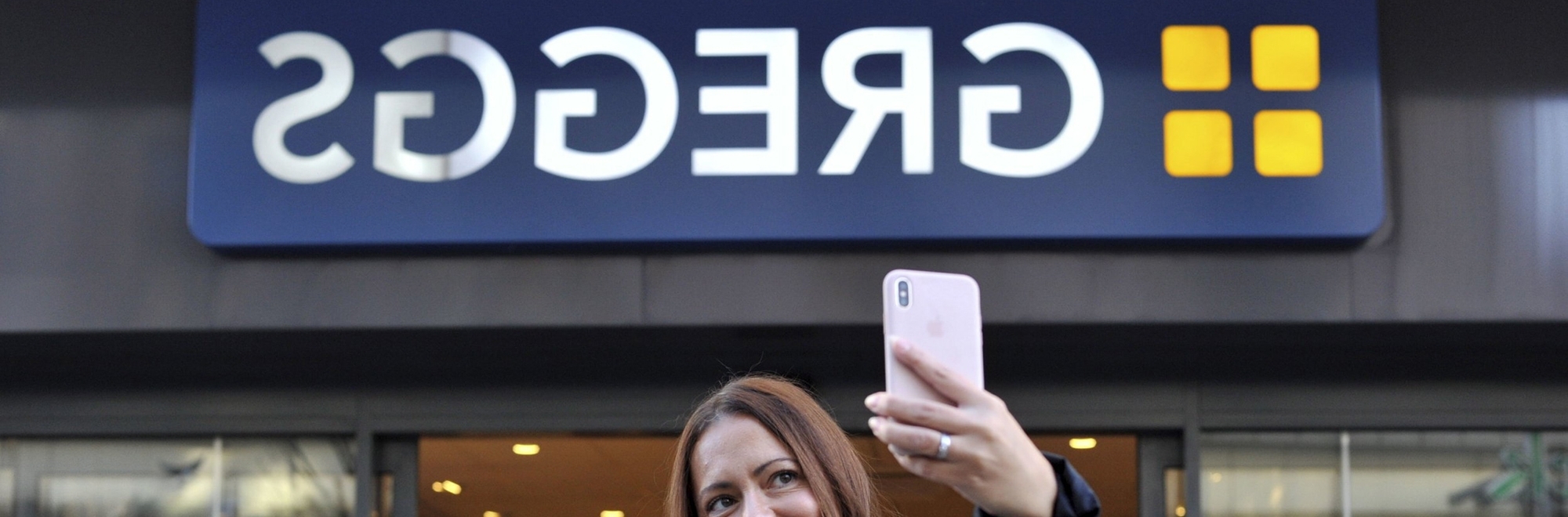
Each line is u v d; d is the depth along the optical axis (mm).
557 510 10633
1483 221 5332
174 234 5441
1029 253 5359
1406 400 5859
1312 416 5852
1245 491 5863
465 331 5453
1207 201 5234
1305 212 5215
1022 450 1393
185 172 5488
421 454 8594
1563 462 5867
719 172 5277
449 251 5391
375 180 5312
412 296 5391
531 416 5961
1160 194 5238
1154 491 5953
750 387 1778
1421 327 5398
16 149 5500
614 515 10883
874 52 5328
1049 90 5301
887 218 5250
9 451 6051
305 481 5984
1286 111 5262
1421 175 5371
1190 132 5258
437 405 5973
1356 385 5875
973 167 5270
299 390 5984
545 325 5363
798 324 5336
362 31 5395
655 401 5949
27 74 5551
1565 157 5355
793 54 5328
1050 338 5641
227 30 5398
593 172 5293
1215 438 5918
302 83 5375
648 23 5371
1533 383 5867
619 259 5398
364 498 5898
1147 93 5293
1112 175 5254
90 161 5492
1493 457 5879
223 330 5387
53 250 5438
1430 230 5336
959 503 8602
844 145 5277
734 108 5305
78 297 5406
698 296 5359
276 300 5395
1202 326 5387
